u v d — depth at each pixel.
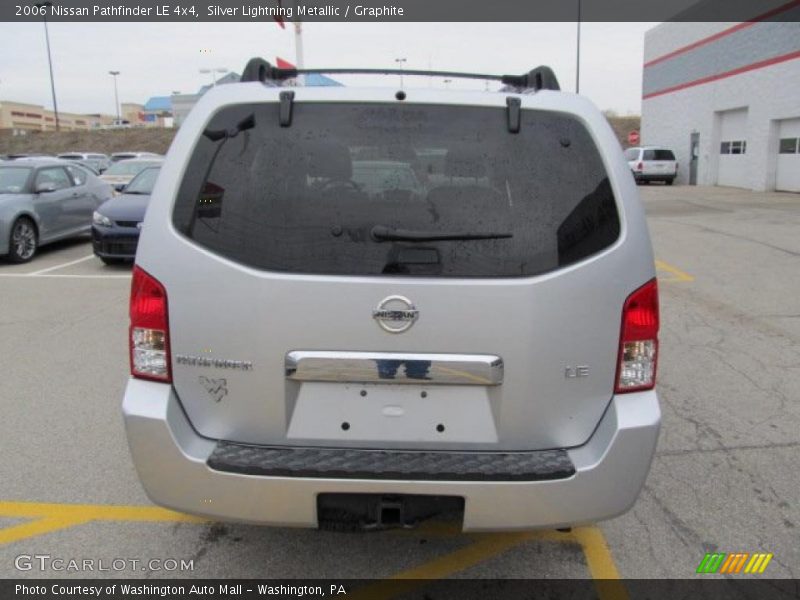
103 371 5.41
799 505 3.45
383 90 2.45
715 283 8.73
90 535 3.16
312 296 2.30
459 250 2.32
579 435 2.41
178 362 2.39
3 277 9.34
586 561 3.02
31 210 10.66
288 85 2.58
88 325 6.81
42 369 5.45
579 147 2.43
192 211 2.38
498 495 2.29
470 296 2.29
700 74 28.77
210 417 2.41
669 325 6.79
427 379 2.32
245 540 3.14
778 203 19.31
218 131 2.42
